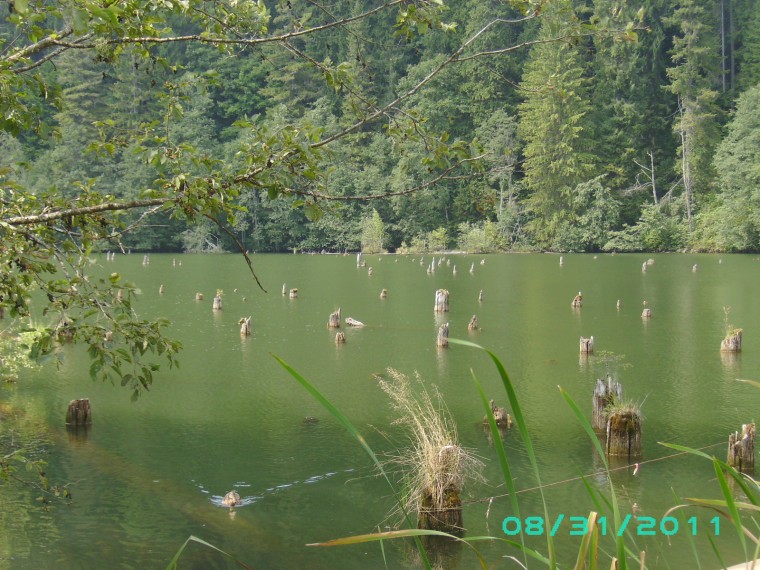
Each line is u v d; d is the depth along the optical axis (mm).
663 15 72750
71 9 4504
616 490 9852
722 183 61719
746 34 74188
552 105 67000
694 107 68062
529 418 13219
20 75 5648
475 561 8047
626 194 69875
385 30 72312
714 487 9938
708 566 7719
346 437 12180
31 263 5777
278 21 43312
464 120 73875
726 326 23609
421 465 9102
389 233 71000
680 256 60156
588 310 27719
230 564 7977
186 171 5824
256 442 11938
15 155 52281
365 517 9133
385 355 19000
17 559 8023
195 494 9805
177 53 72125
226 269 48062
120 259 58094
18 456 7047
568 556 8070
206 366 17578
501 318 25609
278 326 23734
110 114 55844
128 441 11938
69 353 18672
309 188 6035
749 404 14102
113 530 8750
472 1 71938
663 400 14469
